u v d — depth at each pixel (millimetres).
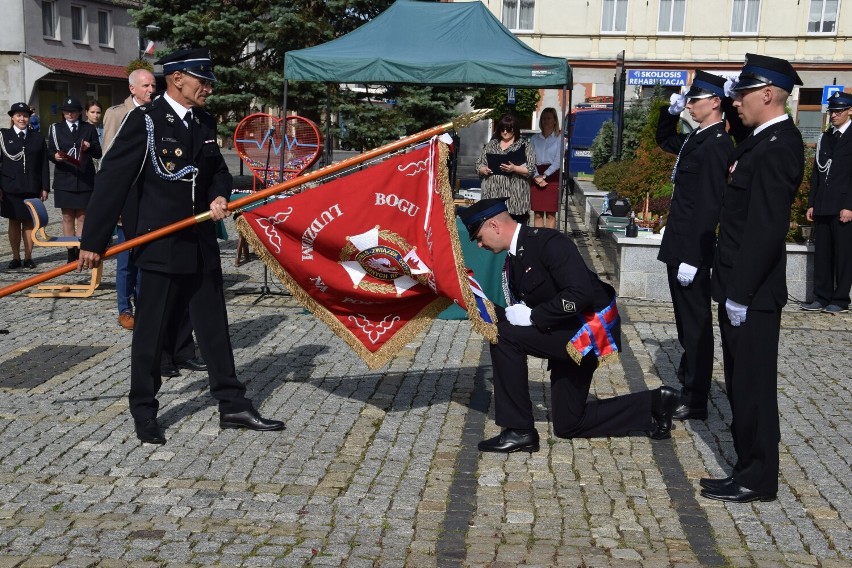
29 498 4930
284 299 10125
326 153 14117
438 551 4402
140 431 5742
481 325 5508
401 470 5402
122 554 4309
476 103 29547
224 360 5957
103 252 5559
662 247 6340
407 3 10859
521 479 5293
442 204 5641
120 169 5508
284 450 5672
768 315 4859
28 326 8781
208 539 4480
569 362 5672
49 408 6367
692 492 5137
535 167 11562
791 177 4691
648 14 37031
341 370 7430
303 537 4523
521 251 5535
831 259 9961
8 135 11789
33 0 37344
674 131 6750
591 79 37625
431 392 6895
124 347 8008
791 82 4832
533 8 37500
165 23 23422
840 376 7465
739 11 36750
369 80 10031
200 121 5828
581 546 4473
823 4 36219
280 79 22781
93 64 41062
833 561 4340
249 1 23750
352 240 5758
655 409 5887
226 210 5621
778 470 5059
